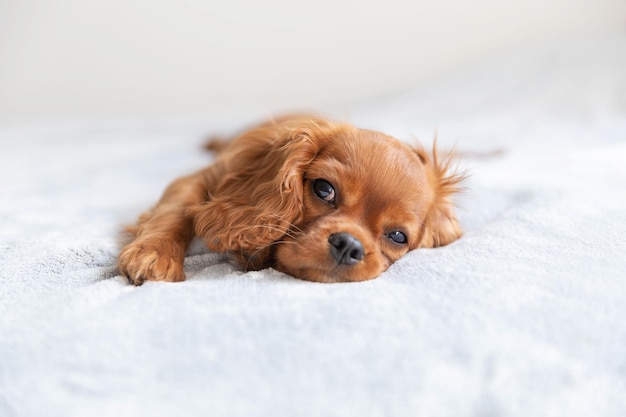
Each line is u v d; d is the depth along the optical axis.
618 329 0.33
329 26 1.33
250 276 0.40
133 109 1.35
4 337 0.32
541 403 0.30
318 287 0.37
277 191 0.45
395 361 0.31
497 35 1.30
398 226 0.46
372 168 0.45
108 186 0.64
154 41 1.32
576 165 0.60
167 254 0.42
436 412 0.29
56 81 1.31
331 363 0.30
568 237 0.42
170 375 0.30
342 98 1.36
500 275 0.37
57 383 0.29
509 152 0.72
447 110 1.03
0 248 0.43
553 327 0.33
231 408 0.29
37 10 1.25
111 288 0.37
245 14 1.32
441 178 0.51
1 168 0.72
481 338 0.32
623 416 0.31
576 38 1.17
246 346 0.31
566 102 0.98
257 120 0.92
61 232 0.46
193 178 0.53
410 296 0.35
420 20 1.31
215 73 1.35
